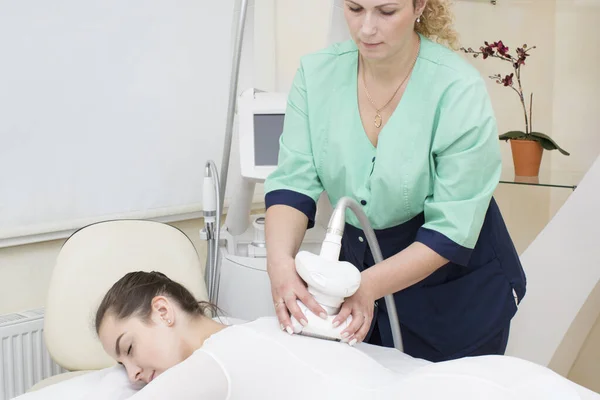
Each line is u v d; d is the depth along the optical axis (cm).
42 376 213
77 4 215
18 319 207
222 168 201
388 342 160
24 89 207
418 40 146
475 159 137
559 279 199
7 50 202
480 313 157
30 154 210
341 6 183
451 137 138
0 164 204
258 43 270
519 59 250
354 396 107
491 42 274
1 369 203
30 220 212
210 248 195
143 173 238
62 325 172
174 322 134
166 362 132
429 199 146
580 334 218
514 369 106
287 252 137
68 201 220
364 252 156
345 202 122
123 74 229
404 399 104
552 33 278
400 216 149
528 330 204
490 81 277
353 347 119
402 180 143
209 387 102
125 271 179
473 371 104
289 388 107
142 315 132
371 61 136
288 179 154
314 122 152
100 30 221
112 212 231
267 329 117
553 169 274
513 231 287
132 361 133
